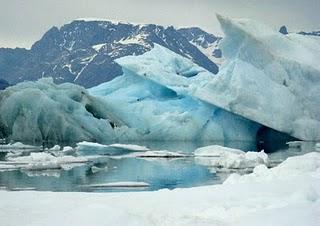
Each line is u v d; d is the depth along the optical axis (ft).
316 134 203.00
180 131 214.48
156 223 37.47
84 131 202.18
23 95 199.82
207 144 204.23
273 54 211.20
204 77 248.93
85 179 95.71
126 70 264.72
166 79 242.17
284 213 37.47
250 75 207.31
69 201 48.26
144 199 49.62
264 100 203.82
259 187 53.62
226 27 219.82
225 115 213.66
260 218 37.04
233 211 41.34
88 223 36.81
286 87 207.92
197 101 231.50
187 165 125.08
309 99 207.92
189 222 37.40
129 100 240.73
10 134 201.77
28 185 85.81
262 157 122.42
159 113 228.43
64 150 159.22
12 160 128.77
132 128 215.92
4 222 38.32
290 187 52.70
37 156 122.42
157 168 117.91
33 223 37.73
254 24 219.20
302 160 70.59
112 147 168.86
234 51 222.89
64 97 209.05
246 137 213.25
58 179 95.30
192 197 49.88
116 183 85.46
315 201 43.52
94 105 222.89
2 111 201.46
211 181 93.35
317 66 214.48
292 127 203.00
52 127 199.82
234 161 117.60
